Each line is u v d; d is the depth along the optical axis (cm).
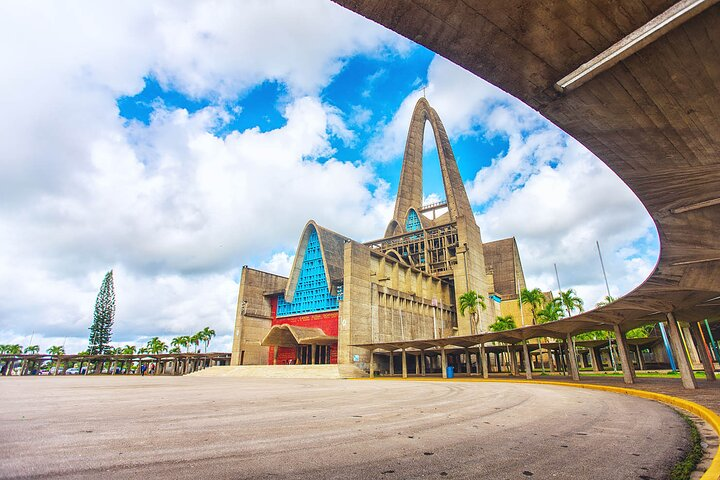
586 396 1653
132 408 1265
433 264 8119
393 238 8950
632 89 561
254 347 6606
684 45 488
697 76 532
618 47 500
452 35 498
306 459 574
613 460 559
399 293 6272
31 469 517
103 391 2183
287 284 6712
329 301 6312
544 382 2817
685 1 439
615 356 6134
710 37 475
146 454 605
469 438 730
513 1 443
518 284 9769
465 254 7300
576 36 489
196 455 599
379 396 1752
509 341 3838
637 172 784
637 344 4956
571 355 2978
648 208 951
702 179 797
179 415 1078
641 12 452
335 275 6481
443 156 10469
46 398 1686
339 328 5200
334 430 824
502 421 946
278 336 5994
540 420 958
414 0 449
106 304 8981
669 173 779
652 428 827
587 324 2661
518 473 499
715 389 1631
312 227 6838
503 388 2317
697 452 603
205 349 9500
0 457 584
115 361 8781
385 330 5784
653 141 676
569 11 454
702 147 683
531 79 563
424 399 1586
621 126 643
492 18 468
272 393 1977
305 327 6191
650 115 611
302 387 2570
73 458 580
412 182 11544
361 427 862
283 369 5212
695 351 4153
